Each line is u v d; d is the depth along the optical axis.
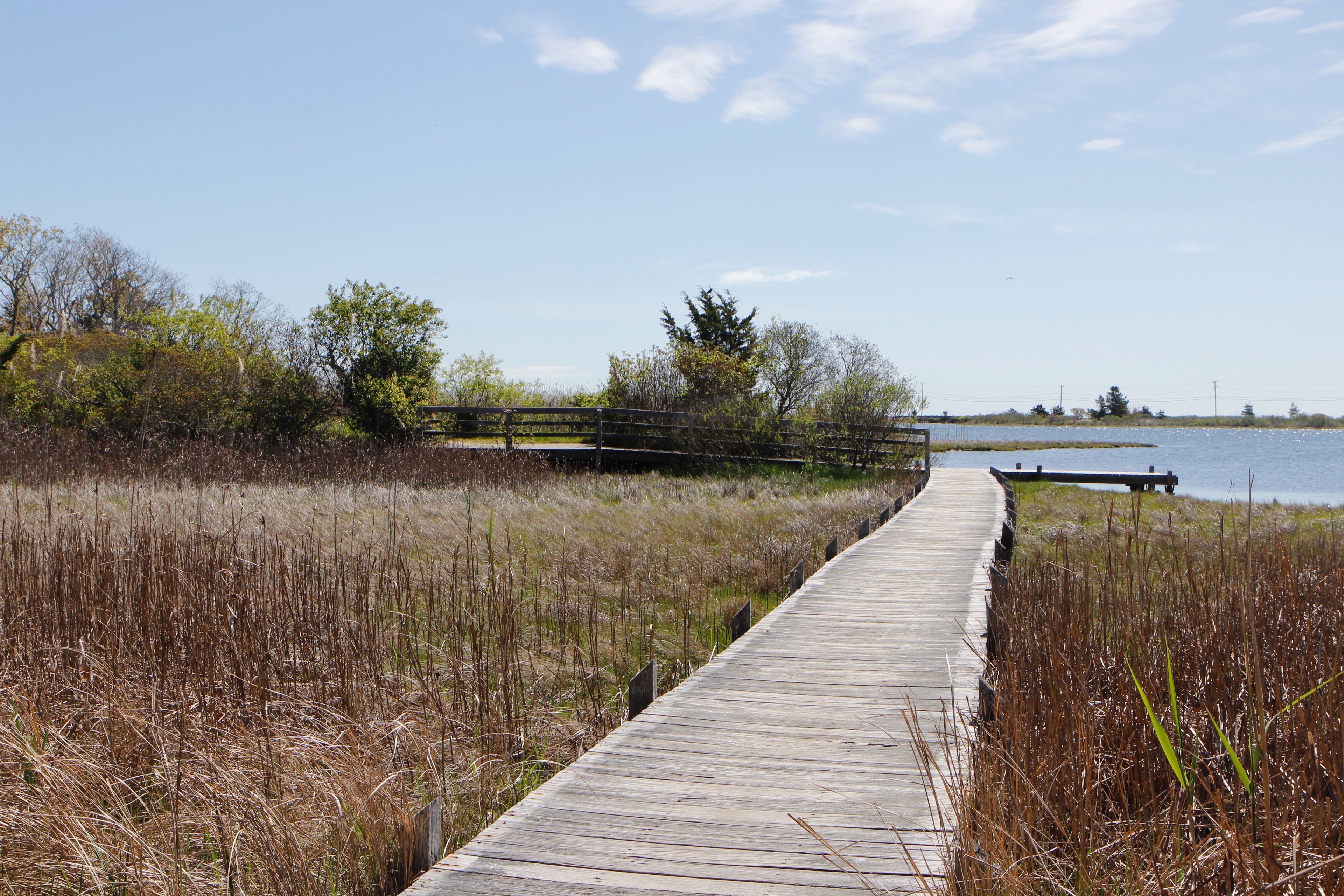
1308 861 2.76
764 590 8.83
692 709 5.05
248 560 6.73
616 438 22.09
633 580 8.69
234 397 18.80
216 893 3.37
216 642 5.17
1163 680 4.11
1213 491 27.33
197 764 4.20
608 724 5.22
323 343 20.27
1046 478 24.48
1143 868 3.07
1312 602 4.73
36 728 4.33
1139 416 119.69
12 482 12.86
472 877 3.12
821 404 22.27
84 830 3.48
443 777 4.28
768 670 5.83
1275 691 3.67
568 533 10.79
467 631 6.41
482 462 17.56
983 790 3.27
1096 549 10.58
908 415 21.56
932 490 18.91
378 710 4.96
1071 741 3.58
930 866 3.18
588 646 6.71
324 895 3.36
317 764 4.23
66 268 39.66
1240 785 3.00
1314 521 15.49
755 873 3.14
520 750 4.74
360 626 5.84
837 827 3.53
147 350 18.91
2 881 3.43
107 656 5.12
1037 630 5.08
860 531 11.56
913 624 7.05
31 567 6.07
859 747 4.45
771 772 4.12
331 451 17.39
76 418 18.41
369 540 9.31
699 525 12.02
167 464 15.02
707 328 31.00
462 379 26.27
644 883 3.07
